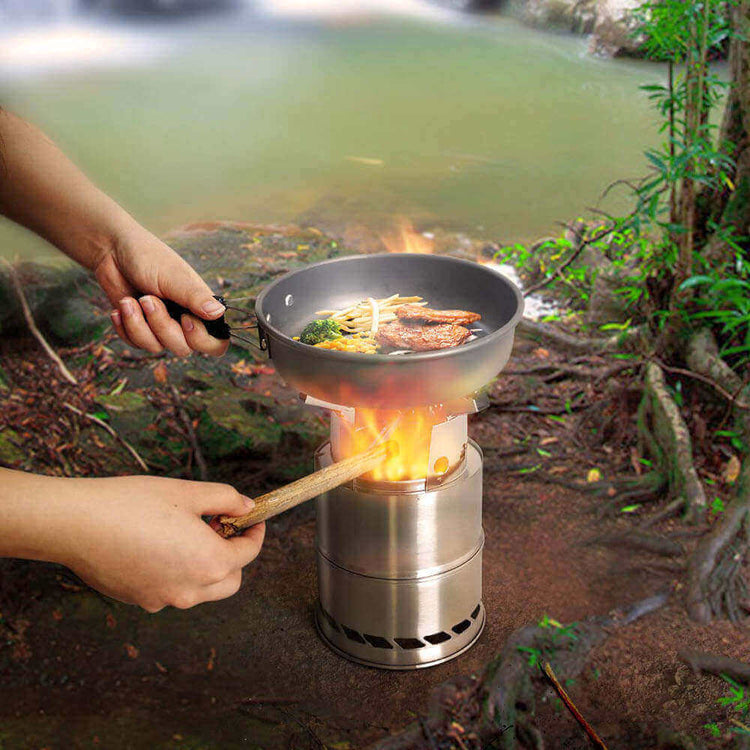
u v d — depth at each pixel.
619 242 3.72
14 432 2.98
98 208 2.00
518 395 3.37
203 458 2.99
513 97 7.46
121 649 2.39
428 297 2.30
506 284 2.11
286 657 2.37
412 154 6.19
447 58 8.88
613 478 2.98
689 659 2.29
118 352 3.42
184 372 3.30
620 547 2.71
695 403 3.00
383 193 5.48
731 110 2.81
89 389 3.21
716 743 2.08
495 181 5.62
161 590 1.48
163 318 1.93
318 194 5.48
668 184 2.79
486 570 2.64
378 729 2.16
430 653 2.31
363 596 2.26
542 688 2.24
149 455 2.99
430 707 2.19
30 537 1.37
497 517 2.85
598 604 2.51
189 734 2.13
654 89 2.82
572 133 6.47
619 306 3.66
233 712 2.20
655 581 2.58
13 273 3.34
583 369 3.41
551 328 3.73
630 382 3.12
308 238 4.59
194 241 4.41
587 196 5.31
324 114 7.23
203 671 2.33
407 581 2.22
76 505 1.40
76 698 2.24
